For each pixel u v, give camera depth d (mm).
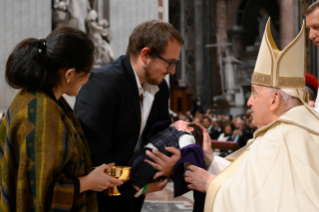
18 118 1287
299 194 1326
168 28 1701
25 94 1330
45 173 1240
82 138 1550
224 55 18500
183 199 4590
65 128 1335
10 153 1296
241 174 1501
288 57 1541
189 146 1776
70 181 1346
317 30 2146
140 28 1749
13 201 1312
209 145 1999
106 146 1690
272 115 1575
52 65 1338
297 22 15125
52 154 1265
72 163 1377
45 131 1272
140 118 1803
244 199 1402
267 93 1571
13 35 6527
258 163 1447
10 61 1326
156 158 1729
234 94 17969
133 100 1756
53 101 1342
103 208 1821
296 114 1502
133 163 1750
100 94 1668
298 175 1362
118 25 7715
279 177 1379
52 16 6934
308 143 1430
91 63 1425
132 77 1760
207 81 19219
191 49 19406
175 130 1906
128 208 1872
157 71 1741
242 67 18359
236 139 7324
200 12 19328
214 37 18984
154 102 1933
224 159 1938
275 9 17625
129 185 1718
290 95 1540
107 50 7293
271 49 1547
